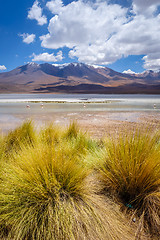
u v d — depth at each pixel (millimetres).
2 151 2832
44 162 2004
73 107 19891
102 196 2102
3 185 1839
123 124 8648
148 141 2180
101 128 7543
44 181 1849
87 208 1812
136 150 2186
